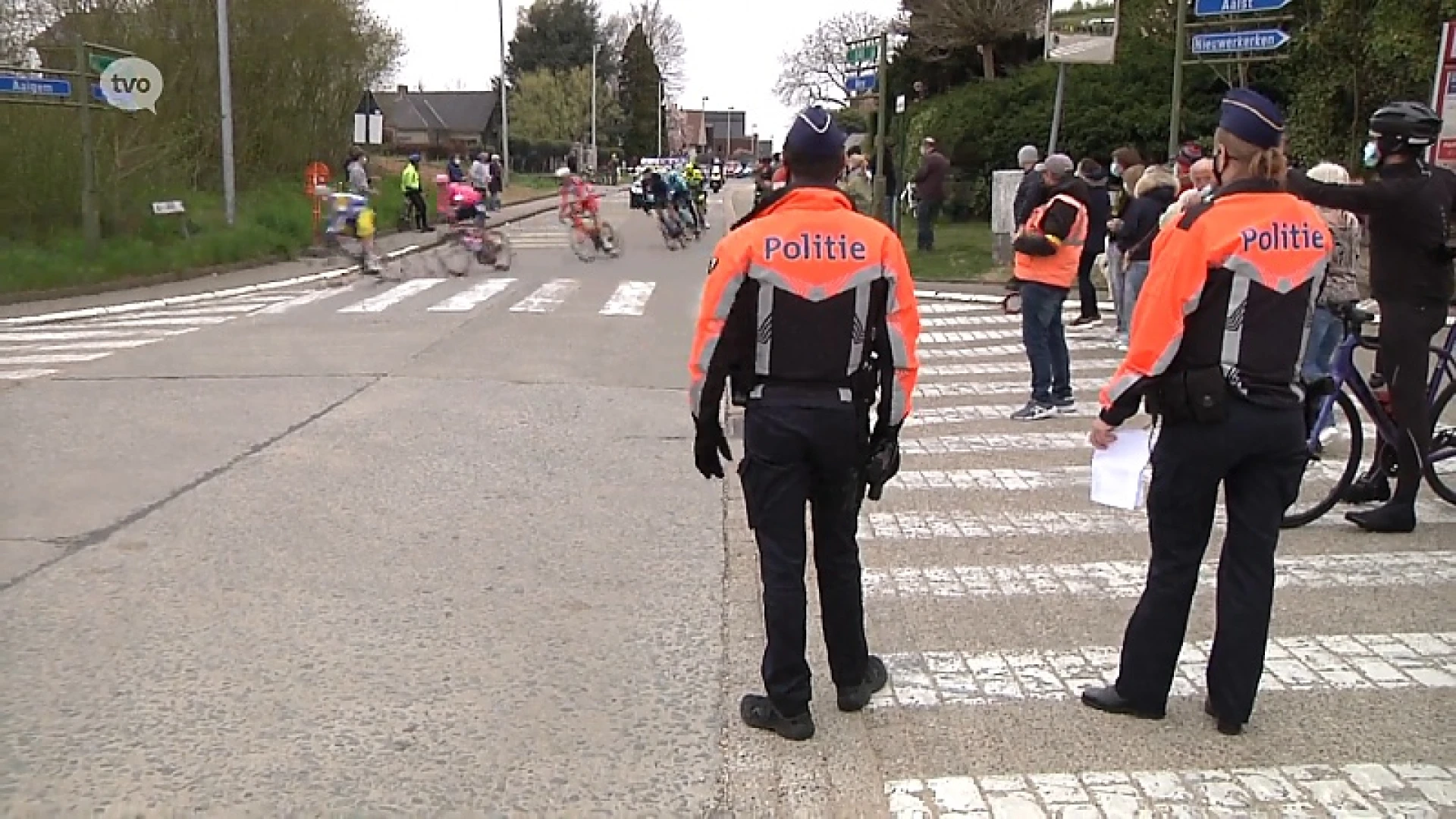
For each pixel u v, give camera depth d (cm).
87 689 466
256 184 3086
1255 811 384
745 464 425
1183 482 424
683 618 545
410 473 781
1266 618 430
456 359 1201
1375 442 712
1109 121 2844
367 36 3431
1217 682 437
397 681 475
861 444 423
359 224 2070
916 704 462
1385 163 648
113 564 607
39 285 1788
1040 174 1380
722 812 384
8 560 613
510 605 558
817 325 408
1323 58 1986
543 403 1004
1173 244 410
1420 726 443
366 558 619
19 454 823
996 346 1370
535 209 4481
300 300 1716
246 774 403
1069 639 527
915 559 639
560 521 687
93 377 1107
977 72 4034
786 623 425
